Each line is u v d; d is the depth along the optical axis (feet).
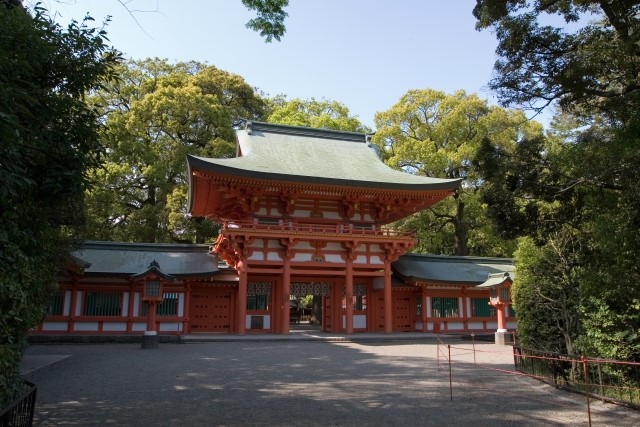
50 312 79.82
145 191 131.75
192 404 31.40
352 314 91.61
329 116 149.28
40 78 24.16
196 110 123.54
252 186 88.17
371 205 99.45
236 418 27.73
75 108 25.57
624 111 31.71
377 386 38.65
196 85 136.56
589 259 36.58
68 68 24.39
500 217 38.75
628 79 33.19
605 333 34.94
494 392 36.32
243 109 147.23
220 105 130.82
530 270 43.75
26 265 22.31
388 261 94.89
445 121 133.90
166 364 51.13
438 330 100.01
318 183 88.48
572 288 38.42
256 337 80.43
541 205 39.06
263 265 90.89
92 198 106.32
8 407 17.42
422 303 100.83
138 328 84.38
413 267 104.63
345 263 92.79
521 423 27.22
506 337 80.23
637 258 29.71
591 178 31.81
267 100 164.04
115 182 116.47
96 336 78.02
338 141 115.55
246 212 91.56
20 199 22.56
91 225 108.58
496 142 123.75
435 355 61.72
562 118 78.84
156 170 116.37
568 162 34.22
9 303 21.62
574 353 37.35
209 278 89.40
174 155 121.39
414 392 36.14
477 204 127.54
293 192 91.76
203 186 90.74
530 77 36.88
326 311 103.30
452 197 133.80
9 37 21.88
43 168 23.57
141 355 59.67
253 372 45.78
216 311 92.12
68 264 69.36
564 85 34.19
